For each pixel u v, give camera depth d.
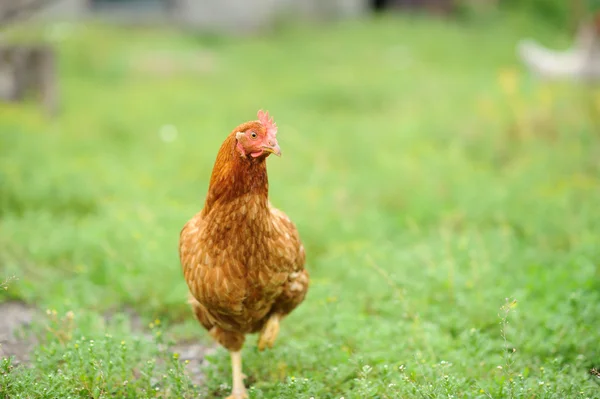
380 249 6.76
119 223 7.11
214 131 11.34
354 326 5.22
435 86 14.55
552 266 6.47
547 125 10.59
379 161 9.88
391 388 4.29
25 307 5.96
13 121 10.92
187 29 22.05
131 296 6.07
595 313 5.28
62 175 8.52
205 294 4.30
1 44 11.88
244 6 22.44
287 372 4.77
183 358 5.27
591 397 4.29
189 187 8.72
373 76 16.41
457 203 8.20
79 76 16.05
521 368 4.72
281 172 9.43
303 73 17.09
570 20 23.48
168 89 14.85
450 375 4.36
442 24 23.16
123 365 4.48
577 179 8.84
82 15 21.25
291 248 4.34
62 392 4.21
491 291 5.69
